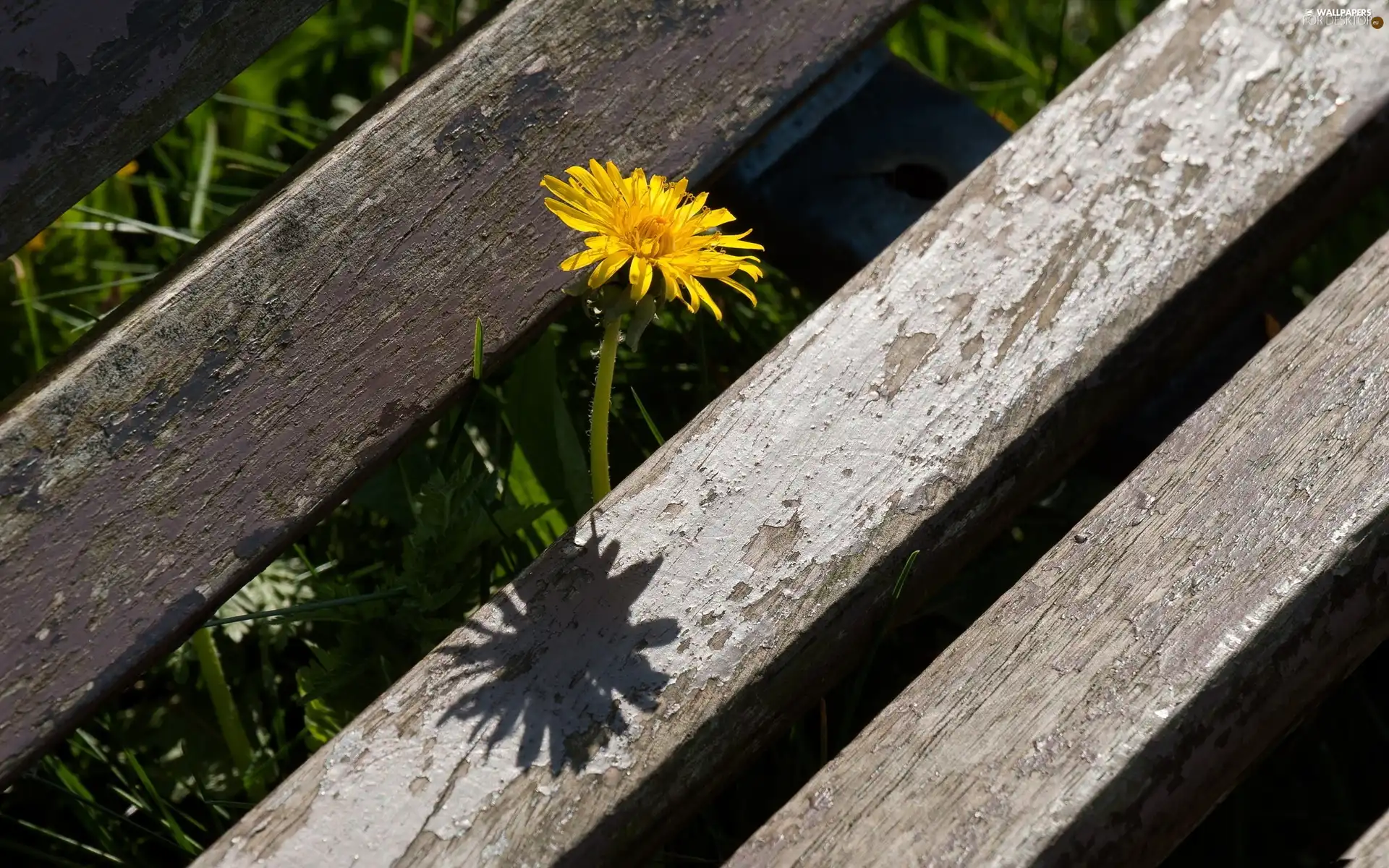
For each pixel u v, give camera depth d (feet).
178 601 3.56
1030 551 4.00
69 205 3.60
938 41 4.66
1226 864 3.97
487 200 3.67
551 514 3.89
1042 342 3.66
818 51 3.76
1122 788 3.49
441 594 3.80
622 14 3.72
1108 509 3.60
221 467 3.59
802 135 3.95
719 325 4.16
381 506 3.96
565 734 3.52
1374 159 3.75
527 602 3.57
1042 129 3.75
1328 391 3.63
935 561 3.61
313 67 4.55
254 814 3.50
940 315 3.67
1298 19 3.77
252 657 3.98
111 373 3.58
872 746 3.52
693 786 3.54
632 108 3.71
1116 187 3.72
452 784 3.51
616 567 3.59
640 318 3.58
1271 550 3.56
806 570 3.58
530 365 3.85
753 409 3.64
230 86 4.43
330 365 3.62
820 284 3.98
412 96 3.67
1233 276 3.71
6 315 4.14
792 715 3.59
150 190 4.31
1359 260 3.69
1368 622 3.57
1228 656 3.52
